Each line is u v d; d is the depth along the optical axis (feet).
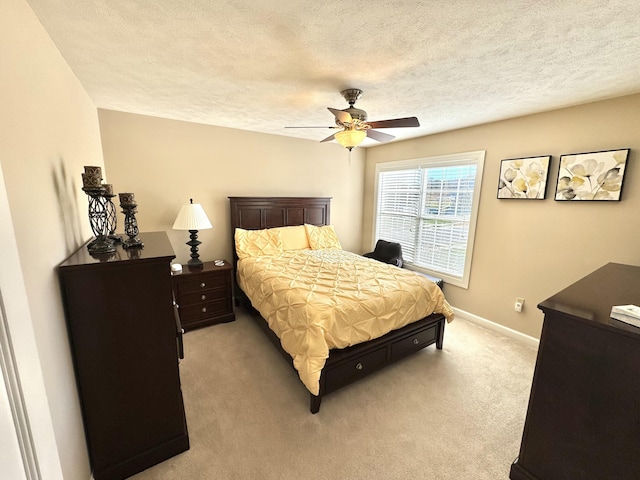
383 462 5.28
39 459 2.67
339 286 8.15
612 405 3.88
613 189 7.49
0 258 2.30
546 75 6.29
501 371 8.05
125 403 4.82
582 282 5.63
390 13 4.16
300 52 5.40
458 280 11.75
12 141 3.03
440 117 9.68
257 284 9.34
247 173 12.53
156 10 4.09
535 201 9.18
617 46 5.02
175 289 9.86
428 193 12.90
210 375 7.74
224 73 6.36
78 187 5.98
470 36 4.80
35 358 2.74
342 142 7.76
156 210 10.68
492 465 5.25
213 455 5.38
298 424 6.12
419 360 8.58
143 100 8.29
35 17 4.02
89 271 4.29
